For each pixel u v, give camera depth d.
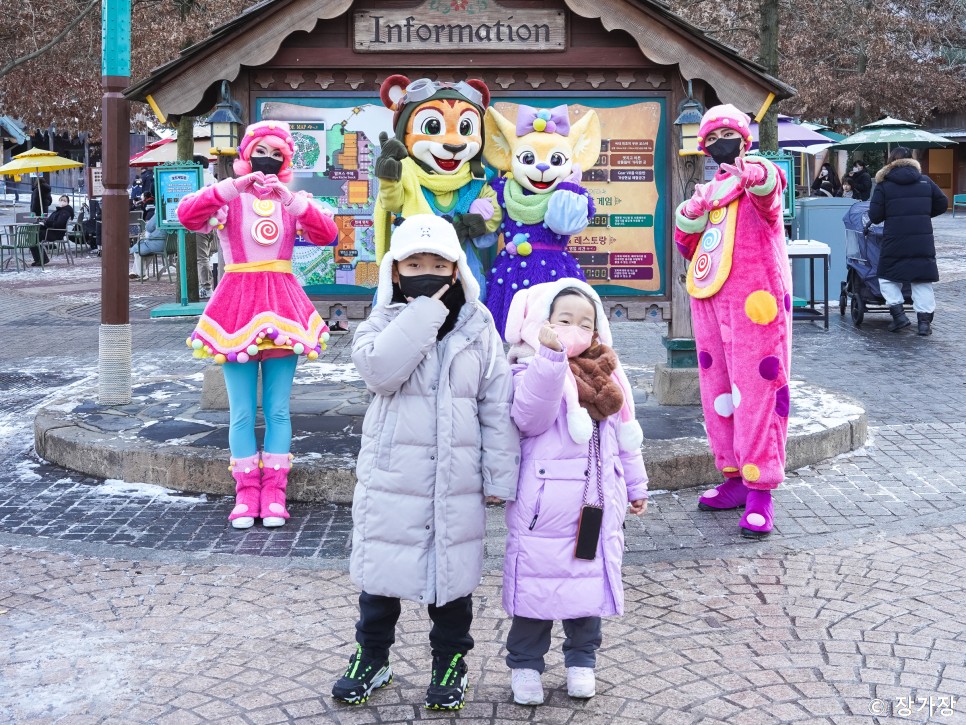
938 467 6.70
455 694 3.62
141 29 17.08
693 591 4.72
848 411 7.44
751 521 5.45
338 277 7.38
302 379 9.02
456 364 3.55
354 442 6.71
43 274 20.89
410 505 3.50
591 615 3.60
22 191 47.31
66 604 4.61
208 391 7.58
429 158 6.23
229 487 6.19
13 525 5.67
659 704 3.67
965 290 16.23
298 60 7.18
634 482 3.81
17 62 16.45
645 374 8.96
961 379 9.62
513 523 3.66
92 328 13.39
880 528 5.55
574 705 3.67
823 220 14.62
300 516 5.86
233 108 7.14
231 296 5.72
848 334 12.34
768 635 4.24
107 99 7.53
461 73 7.28
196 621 4.42
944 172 45.56
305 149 7.31
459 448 3.53
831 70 31.08
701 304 5.70
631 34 7.06
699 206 5.68
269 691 3.79
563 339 3.68
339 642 4.22
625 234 7.43
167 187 11.90
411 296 3.60
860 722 3.51
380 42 7.11
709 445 6.34
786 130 21.64
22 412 8.56
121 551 5.27
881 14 27.00
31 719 3.56
